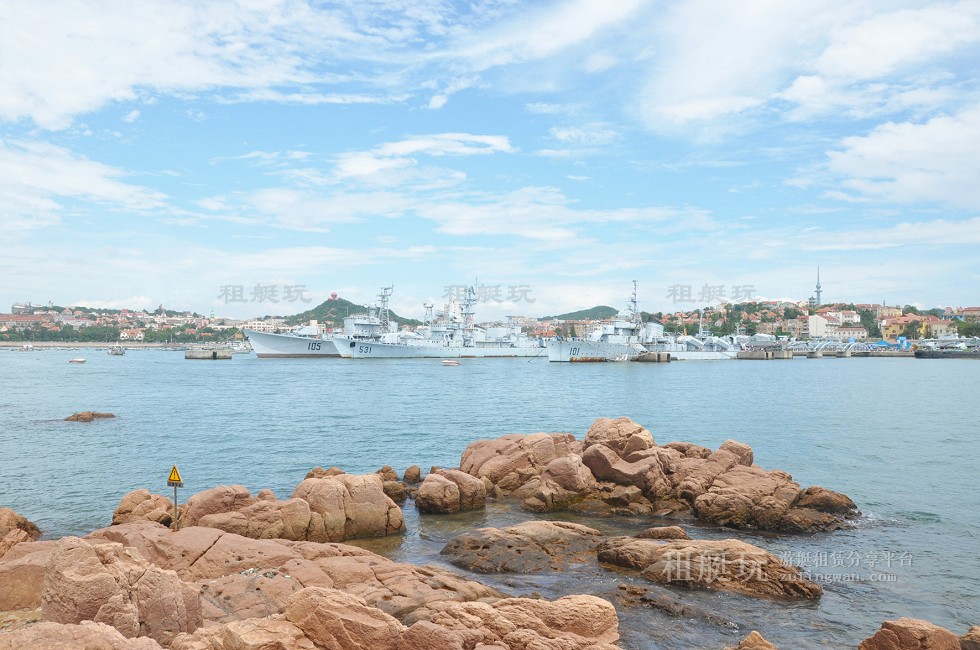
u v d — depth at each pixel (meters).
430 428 58.47
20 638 10.07
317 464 42.34
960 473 39.97
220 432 55.62
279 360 182.00
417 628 12.73
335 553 20.58
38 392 93.56
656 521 29.47
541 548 23.72
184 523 24.47
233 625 12.70
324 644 12.86
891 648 15.13
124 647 10.23
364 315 194.50
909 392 99.50
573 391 97.62
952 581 22.00
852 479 38.25
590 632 14.98
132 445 48.97
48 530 27.94
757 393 96.81
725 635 17.28
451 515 30.17
